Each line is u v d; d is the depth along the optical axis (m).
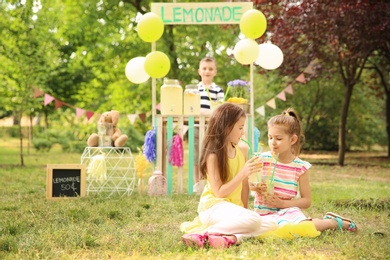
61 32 16.31
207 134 3.91
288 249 3.37
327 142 18.80
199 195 6.37
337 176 9.55
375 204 5.51
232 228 3.67
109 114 6.68
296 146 4.23
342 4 10.61
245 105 6.56
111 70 17.70
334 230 3.95
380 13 10.73
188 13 6.75
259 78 17.36
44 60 12.55
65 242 3.57
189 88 6.61
